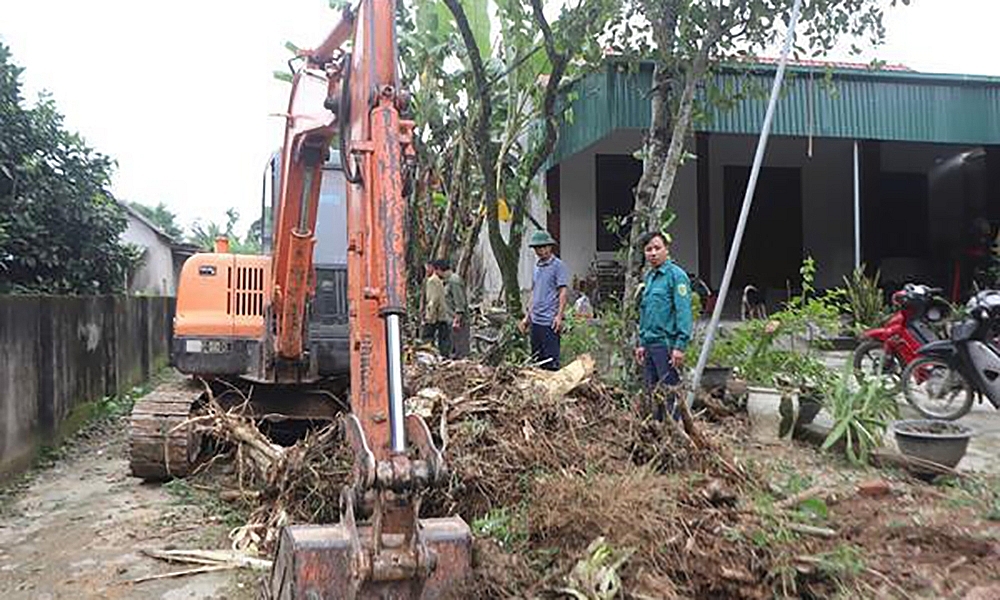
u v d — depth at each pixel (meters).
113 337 11.00
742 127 11.53
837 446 6.35
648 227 8.16
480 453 5.07
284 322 6.15
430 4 11.34
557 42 8.82
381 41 3.65
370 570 2.97
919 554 4.14
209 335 7.08
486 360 9.20
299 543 3.14
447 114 13.07
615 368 8.74
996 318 7.57
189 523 5.58
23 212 9.48
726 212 15.64
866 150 15.77
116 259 11.32
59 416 8.36
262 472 5.76
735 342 8.39
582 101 11.95
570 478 4.61
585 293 13.91
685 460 5.15
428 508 4.72
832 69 11.31
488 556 3.94
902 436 5.82
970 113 12.12
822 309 8.68
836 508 4.75
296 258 5.81
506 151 11.48
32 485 6.83
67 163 10.27
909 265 16.59
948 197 16.64
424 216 13.02
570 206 14.88
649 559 3.95
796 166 15.97
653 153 8.44
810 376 7.98
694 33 8.07
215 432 6.16
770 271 15.88
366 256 3.41
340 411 7.30
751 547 4.02
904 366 8.48
